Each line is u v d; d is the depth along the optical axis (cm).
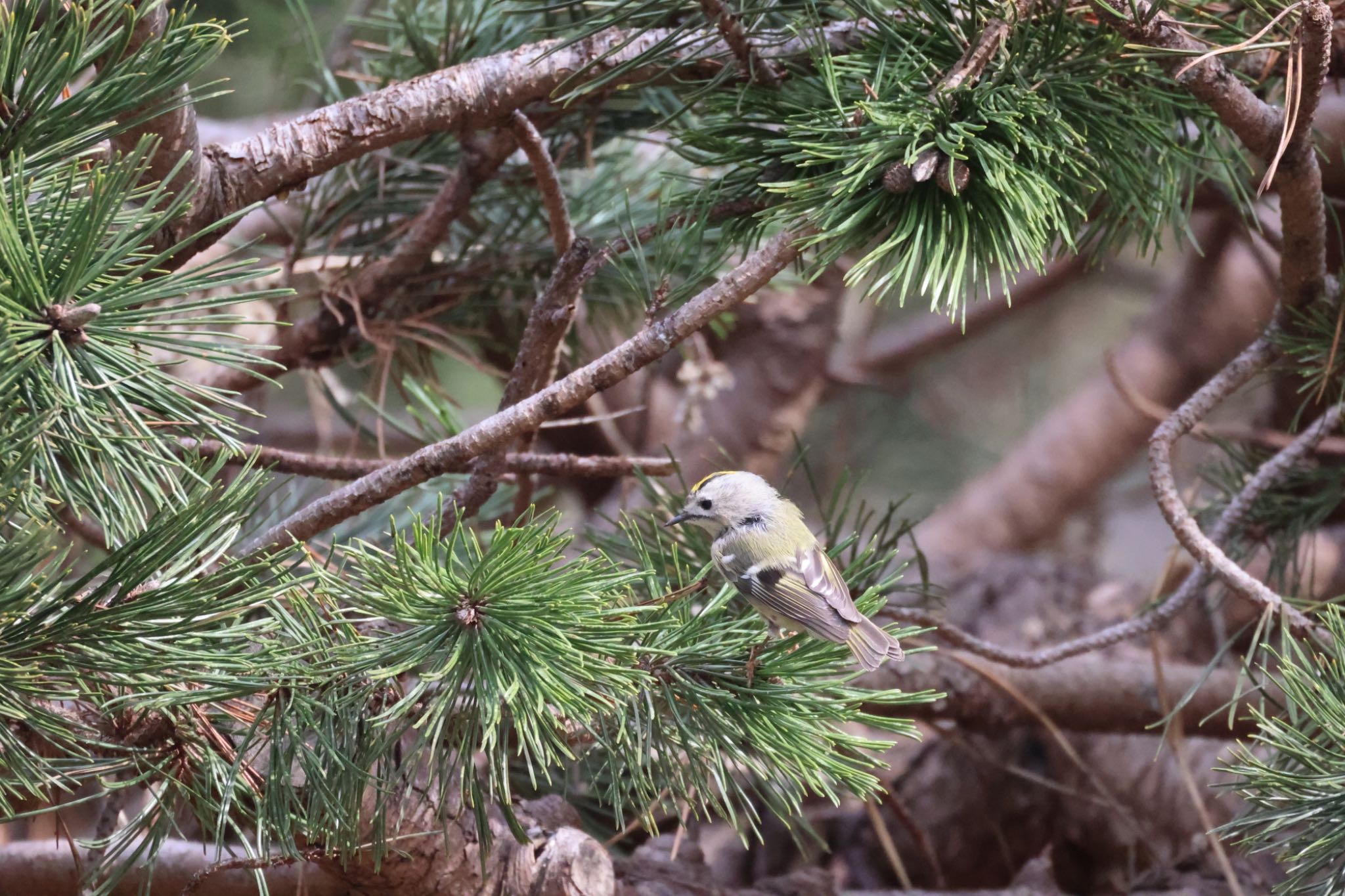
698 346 695
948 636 560
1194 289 1308
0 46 366
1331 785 404
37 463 342
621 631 364
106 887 396
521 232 714
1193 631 831
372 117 495
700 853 584
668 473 529
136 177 361
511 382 506
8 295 329
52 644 339
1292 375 741
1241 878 629
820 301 1025
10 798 524
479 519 683
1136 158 472
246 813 398
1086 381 1606
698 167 508
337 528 686
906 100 421
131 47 400
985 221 414
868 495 1522
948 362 1652
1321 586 839
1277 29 480
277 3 909
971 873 781
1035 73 452
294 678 380
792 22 489
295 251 683
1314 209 492
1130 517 1645
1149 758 779
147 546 346
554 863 461
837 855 792
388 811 427
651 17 503
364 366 740
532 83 509
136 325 354
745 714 404
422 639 366
